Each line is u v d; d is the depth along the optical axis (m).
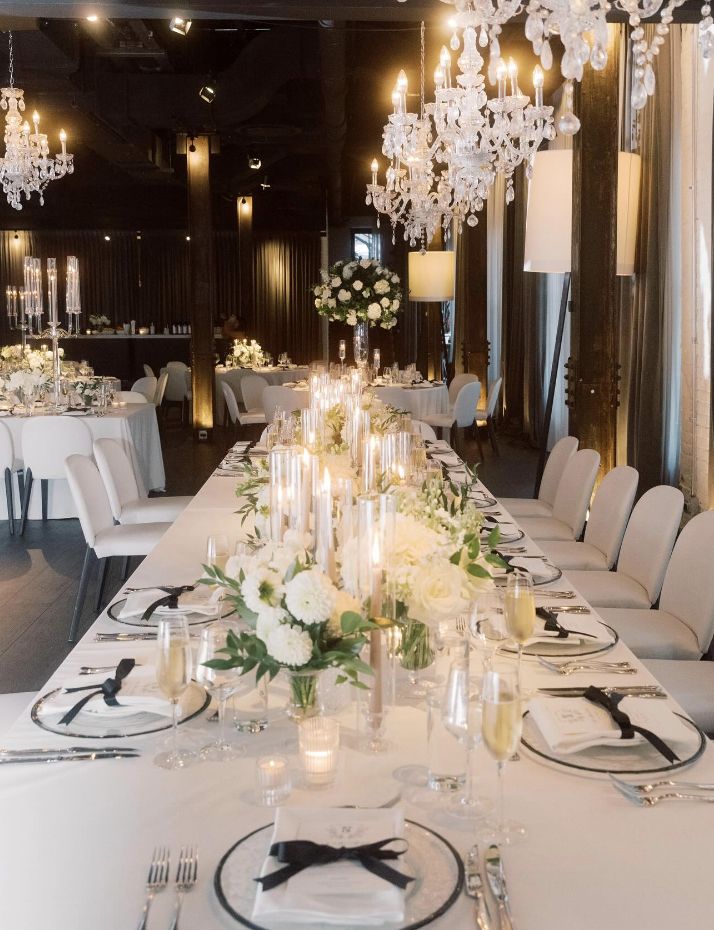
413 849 1.48
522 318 12.37
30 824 1.61
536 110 5.48
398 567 1.92
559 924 1.35
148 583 2.99
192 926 1.33
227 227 19.47
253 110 11.41
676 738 1.82
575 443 5.35
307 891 1.32
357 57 9.88
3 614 5.26
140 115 11.39
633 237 6.29
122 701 1.96
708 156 5.91
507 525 3.85
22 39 9.16
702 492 6.19
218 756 1.83
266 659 1.73
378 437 3.29
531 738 1.88
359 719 1.92
